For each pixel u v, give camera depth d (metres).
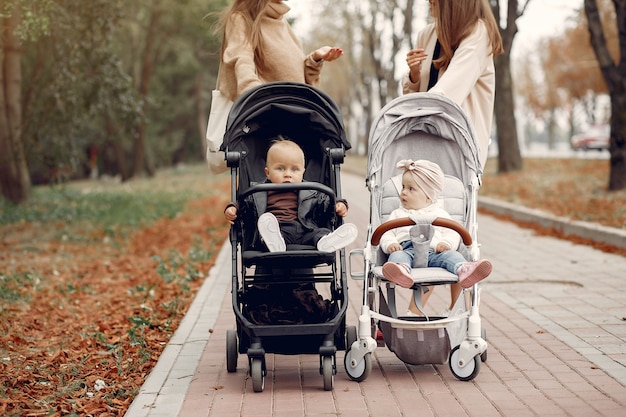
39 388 6.00
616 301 8.23
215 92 6.57
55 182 22.02
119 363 6.55
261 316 5.56
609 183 17.97
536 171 27.78
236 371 6.11
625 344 6.50
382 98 45.88
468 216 5.98
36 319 8.60
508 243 13.13
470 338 5.58
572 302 8.26
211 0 33.47
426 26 6.84
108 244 15.59
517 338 6.82
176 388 5.66
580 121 86.94
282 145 5.73
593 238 12.69
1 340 7.44
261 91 5.90
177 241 15.66
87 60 18.31
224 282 10.28
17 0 11.00
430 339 5.58
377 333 6.23
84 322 8.58
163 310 8.84
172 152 64.06
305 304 5.58
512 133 28.55
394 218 5.76
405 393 5.41
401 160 6.16
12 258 13.61
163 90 53.47
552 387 5.42
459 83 6.12
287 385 5.71
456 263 5.48
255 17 6.50
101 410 5.40
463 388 5.47
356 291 9.16
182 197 27.80
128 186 37.88
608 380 5.54
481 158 6.32
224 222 19.09
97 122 38.31
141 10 39.78
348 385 5.65
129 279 11.36
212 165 6.61
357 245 13.56
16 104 21.34
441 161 6.22
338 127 5.93
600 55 17.50
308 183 5.45
